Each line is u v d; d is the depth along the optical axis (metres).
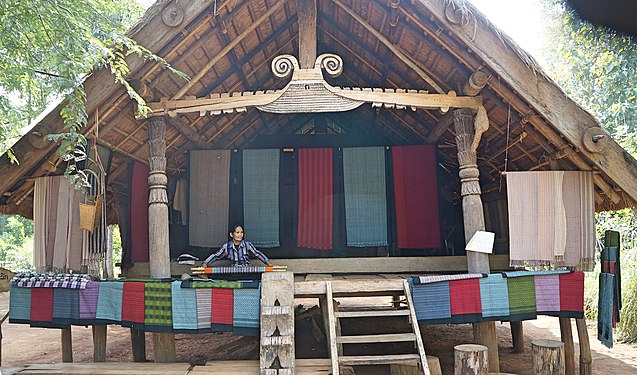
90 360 7.40
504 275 5.42
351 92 5.73
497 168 7.81
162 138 6.05
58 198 5.96
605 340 5.70
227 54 6.39
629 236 10.91
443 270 6.99
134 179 7.27
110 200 7.62
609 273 5.73
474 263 5.76
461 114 5.98
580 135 5.35
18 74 4.93
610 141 5.37
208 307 5.20
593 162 5.38
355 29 6.66
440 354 7.33
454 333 8.84
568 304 5.48
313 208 7.95
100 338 5.83
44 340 9.06
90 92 5.33
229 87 7.30
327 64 5.78
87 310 5.41
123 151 6.80
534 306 5.44
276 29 6.79
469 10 5.17
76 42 4.55
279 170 8.08
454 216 9.33
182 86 6.17
